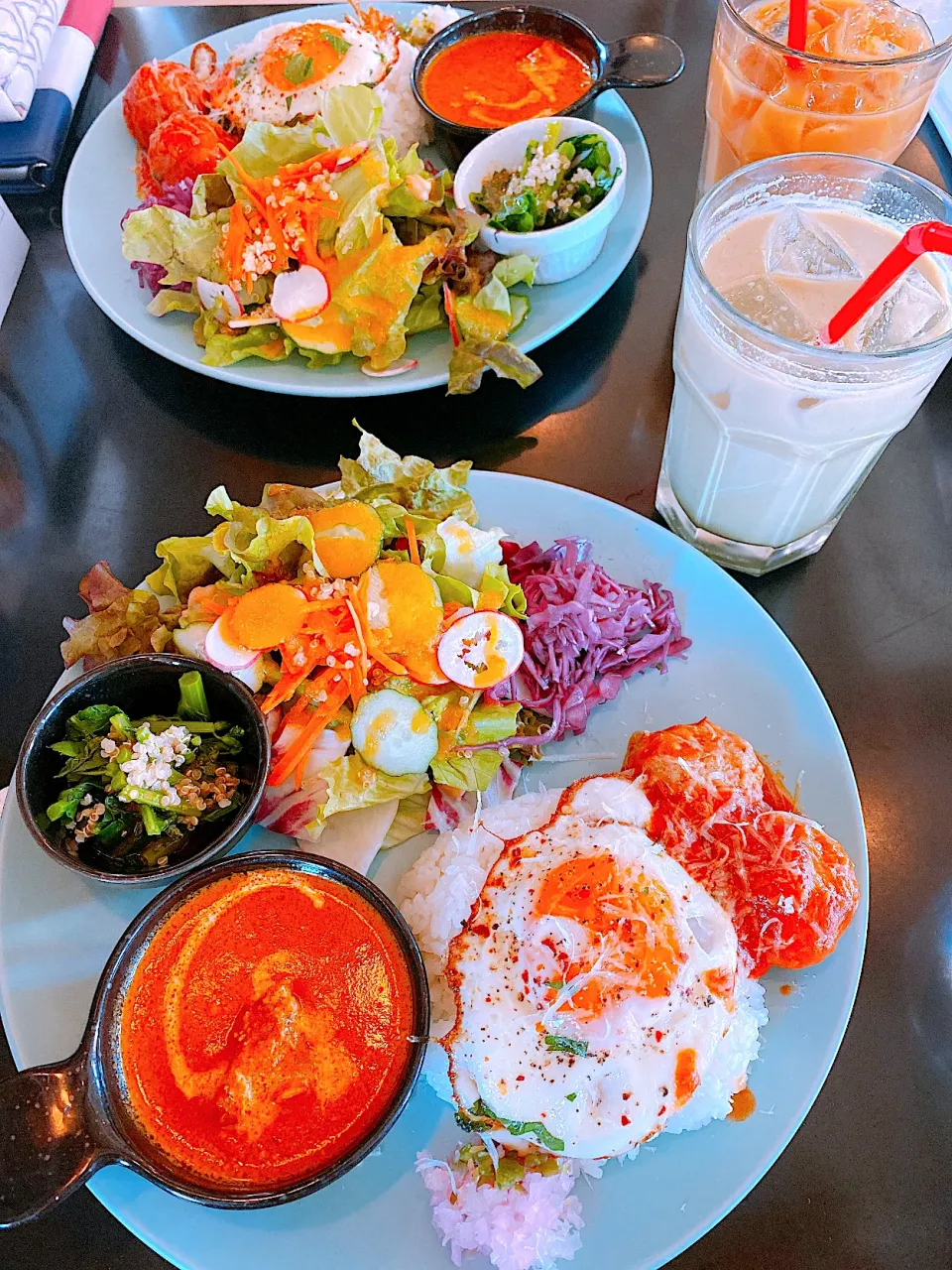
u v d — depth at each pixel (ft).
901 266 0.90
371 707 1.03
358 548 1.09
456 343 1.35
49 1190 0.77
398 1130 0.90
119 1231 0.91
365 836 1.04
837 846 0.97
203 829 1.00
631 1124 0.86
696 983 0.89
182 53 1.77
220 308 1.35
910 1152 0.92
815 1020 0.92
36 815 0.97
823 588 1.24
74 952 0.97
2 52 1.60
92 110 1.78
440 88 1.65
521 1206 0.84
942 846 1.07
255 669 1.05
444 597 1.12
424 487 1.16
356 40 1.59
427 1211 0.86
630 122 1.58
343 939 0.94
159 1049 0.89
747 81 1.30
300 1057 0.89
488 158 1.46
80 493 1.35
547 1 1.85
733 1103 0.89
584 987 0.89
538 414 1.40
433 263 1.34
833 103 1.26
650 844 0.95
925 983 1.00
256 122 1.50
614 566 1.18
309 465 1.36
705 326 1.01
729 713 1.10
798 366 0.96
